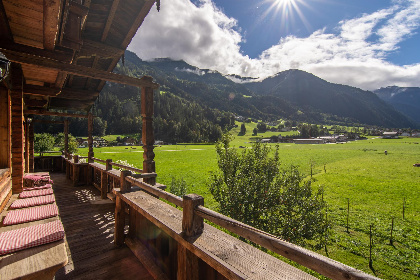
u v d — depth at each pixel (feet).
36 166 39.93
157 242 9.34
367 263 24.16
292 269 4.36
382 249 27.20
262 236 4.70
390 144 287.48
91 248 11.94
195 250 5.64
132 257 11.06
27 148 31.60
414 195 54.90
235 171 23.73
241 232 5.14
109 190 22.48
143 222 10.91
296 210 20.75
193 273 6.37
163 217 8.07
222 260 4.86
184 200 6.66
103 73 14.29
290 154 181.37
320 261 3.55
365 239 30.17
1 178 11.10
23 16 9.29
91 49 15.99
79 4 11.58
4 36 10.84
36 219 9.14
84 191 25.17
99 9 13.64
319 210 20.44
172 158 160.25
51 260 6.22
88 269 10.00
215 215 5.81
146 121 17.20
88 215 17.28
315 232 19.99
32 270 5.72
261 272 4.29
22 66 14.55
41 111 30.48
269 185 21.35
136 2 13.55
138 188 12.78
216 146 25.03
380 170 94.99
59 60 12.60
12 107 14.14
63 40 11.64
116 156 171.22
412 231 32.94
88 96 25.14
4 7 8.66
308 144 364.17
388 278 21.56
